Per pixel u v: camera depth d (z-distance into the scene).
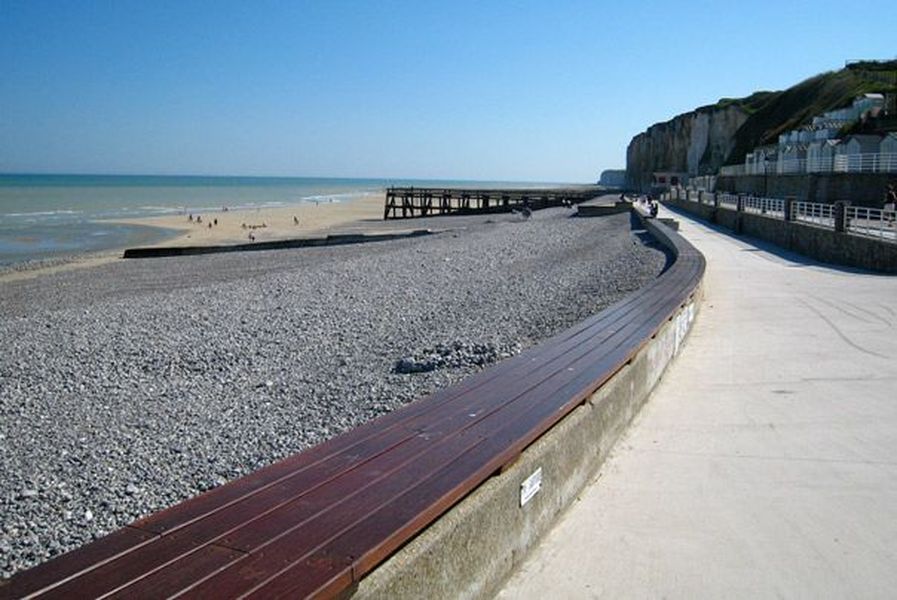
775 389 6.68
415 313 14.42
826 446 5.18
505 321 12.66
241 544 2.51
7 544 4.97
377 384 8.85
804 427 5.61
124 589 2.19
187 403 8.53
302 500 2.90
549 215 52.47
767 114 82.94
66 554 2.47
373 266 23.12
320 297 17.05
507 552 3.44
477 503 3.15
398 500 2.89
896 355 7.83
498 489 3.32
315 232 47.00
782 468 4.79
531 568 3.56
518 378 4.93
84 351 11.59
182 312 15.23
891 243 15.30
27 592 2.18
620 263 20.31
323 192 143.38
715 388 6.79
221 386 9.34
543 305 14.18
